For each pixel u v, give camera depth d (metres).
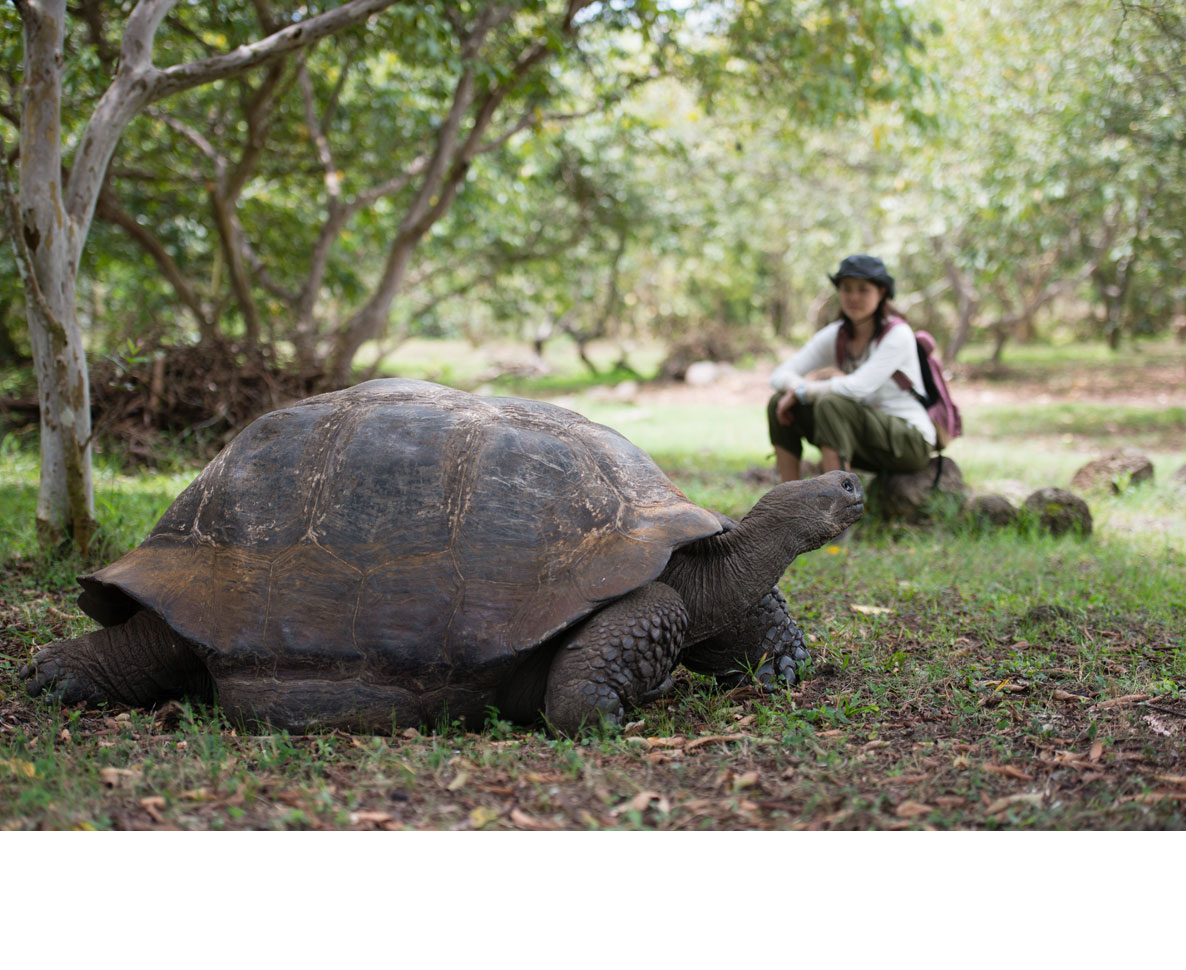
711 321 27.86
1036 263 20.55
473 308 29.12
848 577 5.31
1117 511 7.30
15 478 7.48
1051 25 11.44
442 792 2.57
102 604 3.38
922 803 2.49
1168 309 29.47
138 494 6.78
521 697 3.10
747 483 8.30
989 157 13.13
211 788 2.56
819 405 6.08
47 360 4.91
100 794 2.52
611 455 3.32
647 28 9.78
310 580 3.04
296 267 13.15
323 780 2.63
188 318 13.28
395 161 12.51
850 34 9.98
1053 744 2.93
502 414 3.34
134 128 10.49
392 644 2.95
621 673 2.93
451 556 3.00
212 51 9.50
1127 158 12.41
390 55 10.90
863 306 5.98
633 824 2.35
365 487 3.12
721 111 13.91
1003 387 18.75
